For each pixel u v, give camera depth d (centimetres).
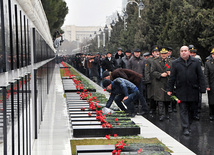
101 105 995
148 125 864
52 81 2452
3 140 278
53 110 1088
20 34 376
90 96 1243
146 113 1098
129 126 738
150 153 529
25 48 427
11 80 313
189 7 1956
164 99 998
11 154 309
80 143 653
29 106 484
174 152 613
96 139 687
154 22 3089
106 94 1527
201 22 1895
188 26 1959
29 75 484
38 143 653
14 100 326
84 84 1825
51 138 694
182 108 798
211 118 994
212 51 973
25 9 439
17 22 352
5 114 283
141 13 3512
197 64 791
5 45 279
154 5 3031
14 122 326
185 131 791
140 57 1200
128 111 948
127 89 865
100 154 536
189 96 787
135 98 905
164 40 2572
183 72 786
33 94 658
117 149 560
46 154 571
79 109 955
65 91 1566
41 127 816
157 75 1002
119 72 942
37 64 703
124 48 4053
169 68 999
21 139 379
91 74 2516
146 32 3156
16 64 342
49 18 3412
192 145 695
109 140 677
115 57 1508
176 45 2419
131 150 561
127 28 4144
